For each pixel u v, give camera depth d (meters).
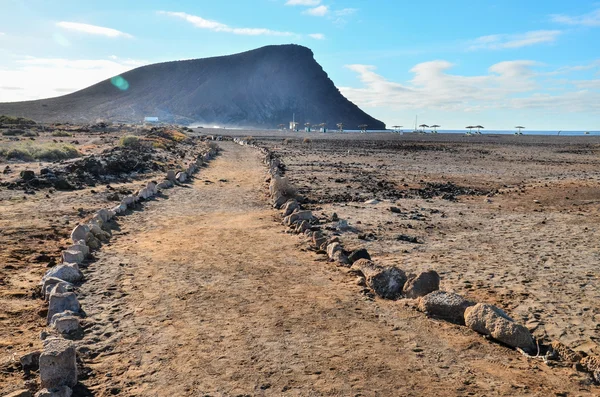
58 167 23.39
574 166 38.56
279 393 4.84
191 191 20.66
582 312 7.23
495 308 6.66
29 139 43.84
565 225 14.39
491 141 91.75
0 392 4.88
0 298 7.61
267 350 5.83
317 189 22.09
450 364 5.53
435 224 14.44
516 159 45.78
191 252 10.65
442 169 34.47
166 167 29.81
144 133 64.56
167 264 9.67
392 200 19.30
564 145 77.12
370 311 7.23
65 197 17.48
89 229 11.41
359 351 5.82
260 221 14.48
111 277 8.78
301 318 6.88
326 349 5.87
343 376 5.19
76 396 4.81
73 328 6.44
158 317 6.90
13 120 81.12
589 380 5.20
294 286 8.37
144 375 5.25
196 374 5.25
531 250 11.25
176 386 5.00
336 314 7.07
